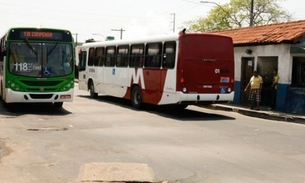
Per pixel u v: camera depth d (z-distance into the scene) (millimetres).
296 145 9789
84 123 12484
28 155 7969
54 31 14656
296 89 16156
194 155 8336
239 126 12906
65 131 10891
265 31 19406
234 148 9211
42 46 14461
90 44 22578
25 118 13094
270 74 18516
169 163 7594
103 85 20641
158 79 15531
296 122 14609
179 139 10164
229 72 15211
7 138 9633
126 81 18125
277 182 6555
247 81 19516
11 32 14219
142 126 12250
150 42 16219
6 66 14195
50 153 8180
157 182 6363
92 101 20172
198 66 14570
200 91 14625
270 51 17672
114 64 19375
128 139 9969
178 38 14430
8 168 7000
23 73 14195
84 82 23219
